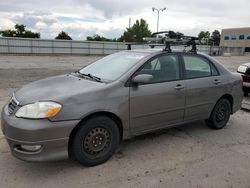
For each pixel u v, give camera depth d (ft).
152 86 13.65
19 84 34.12
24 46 124.16
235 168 12.48
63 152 11.21
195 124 18.67
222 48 194.90
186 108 15.33
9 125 10.87
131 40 266.98
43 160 10.86
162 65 14.44
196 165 12.66
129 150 14.08
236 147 14.90
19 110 11.04
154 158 13.25
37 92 11.94
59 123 10.89
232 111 18.33
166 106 14.30
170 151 14.11
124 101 12.61
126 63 14.10
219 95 16.97
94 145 12.12
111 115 12.53
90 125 11.81
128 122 13.00
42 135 10.60
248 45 263.49
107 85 12.41
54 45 131.75
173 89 14.44
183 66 15.30
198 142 15.42
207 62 16.69
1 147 13.91
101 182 11.02
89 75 14.33
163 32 17.74
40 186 10.64
